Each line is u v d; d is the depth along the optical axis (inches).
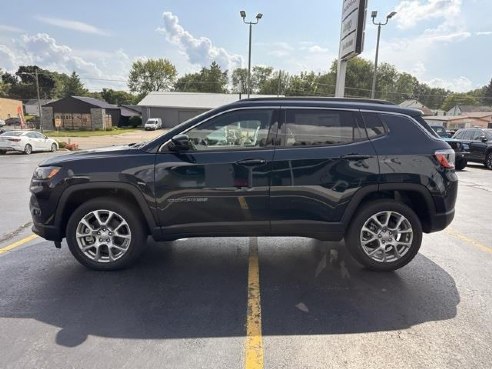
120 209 163.5
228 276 166.1
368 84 3405.5
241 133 161.3
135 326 125.1
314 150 159.8
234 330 123.3
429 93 4579.2
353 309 137.6
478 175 535.5
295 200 160.1
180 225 162.4
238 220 161.9
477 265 181.2
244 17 986.1
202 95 2476.6
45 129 2076.8
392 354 111.1
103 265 168.1
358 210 165.5
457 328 125.4
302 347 114.2
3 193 362.6
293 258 188.1
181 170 157.9
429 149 163.6
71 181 159.8
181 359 108.1
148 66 3892.7
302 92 3403.1
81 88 4195.4
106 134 1772.9
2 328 123.3
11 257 186.7
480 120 2463.1
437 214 166.1
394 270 171.9
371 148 160.9
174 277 164.4
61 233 167.3
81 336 119.1
